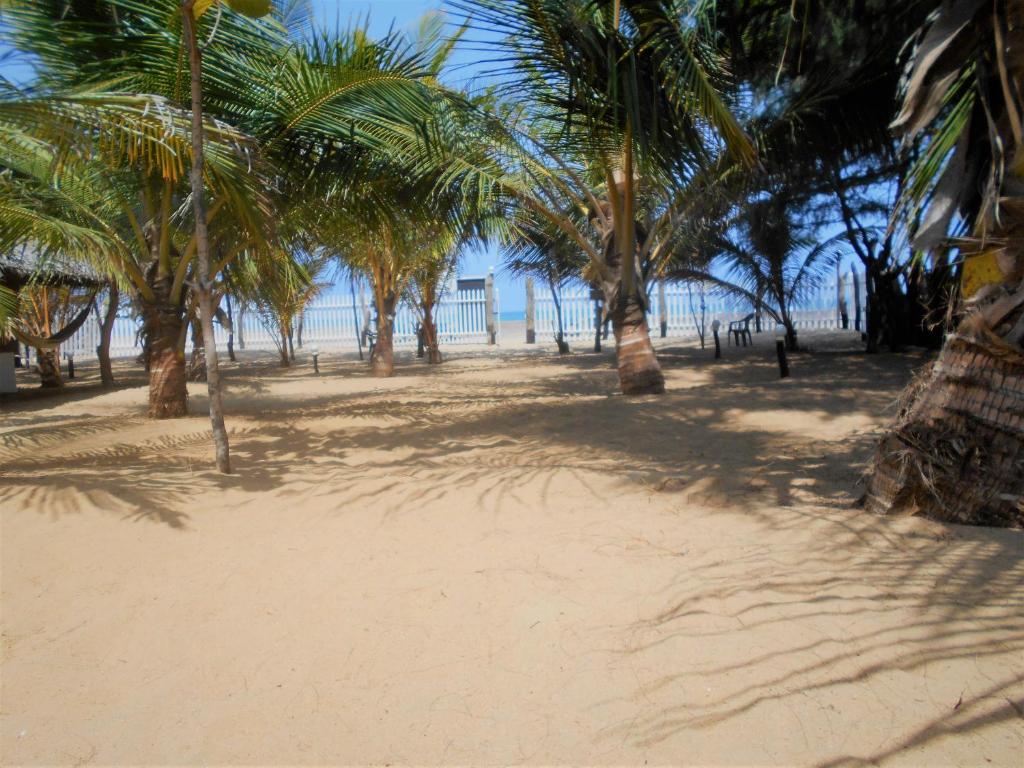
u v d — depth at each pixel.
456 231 9.05
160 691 2.31
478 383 12.44
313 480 4.74
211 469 5.09
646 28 5.62
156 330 8.48
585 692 2.20
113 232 7.75
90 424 7.98
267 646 2.57
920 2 6.45
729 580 2.93
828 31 7.22
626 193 8.12
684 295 21.62
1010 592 2.67
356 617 2.76
